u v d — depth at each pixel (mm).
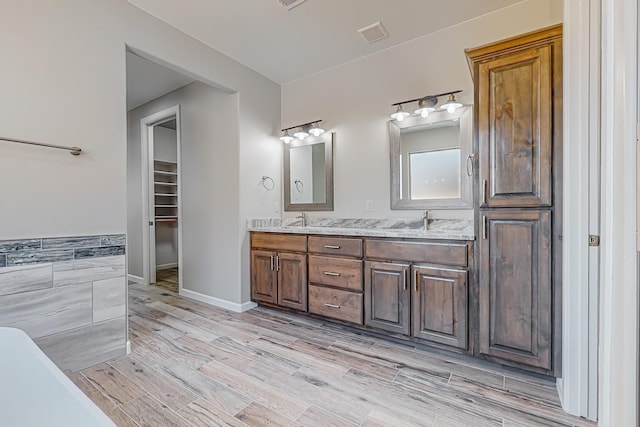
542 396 1715
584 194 1554
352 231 2535
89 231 2055
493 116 1916
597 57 1507
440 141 2666
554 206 1751
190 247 3662
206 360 2121
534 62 1800
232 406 1629
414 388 1791
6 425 1140
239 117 3174
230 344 2373
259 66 3240
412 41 2781
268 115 3510
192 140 3641
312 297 2791
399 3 2299
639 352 517
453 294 2092
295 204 3531
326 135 3293
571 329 1576
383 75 2943
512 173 1862
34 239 1836
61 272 1935
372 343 2391
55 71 1920
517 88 1847
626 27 519
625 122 523
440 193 2660
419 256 2229
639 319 515
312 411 1590
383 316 2385
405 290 2279
